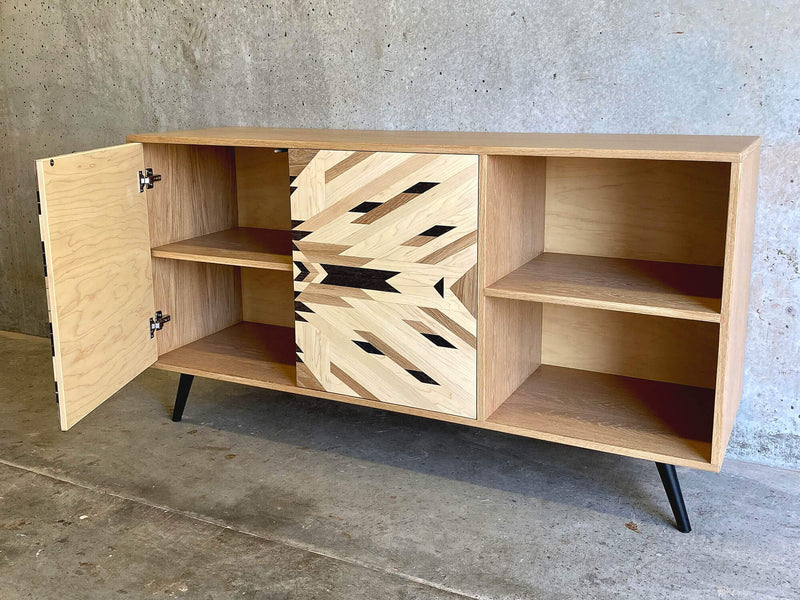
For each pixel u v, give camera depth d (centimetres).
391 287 197
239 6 257
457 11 224
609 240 218
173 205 239
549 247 226
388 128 242
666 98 204
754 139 186
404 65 235
